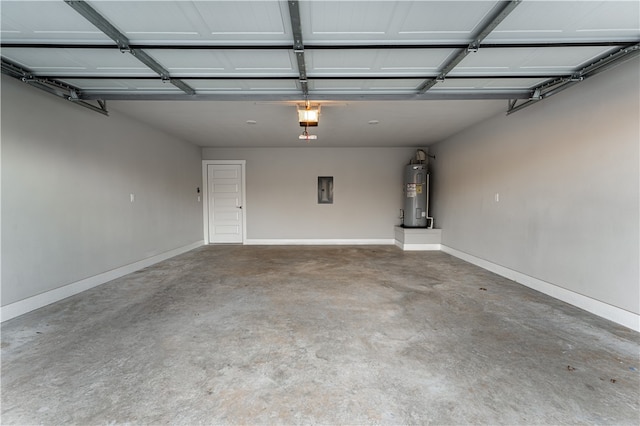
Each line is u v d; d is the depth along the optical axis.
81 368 2.12
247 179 7.57
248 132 5.73
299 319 2.96
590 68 2.79
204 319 2.96
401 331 2.70
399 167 7.58
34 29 2.18
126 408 1.72
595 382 1.95
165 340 2.53
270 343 2.48
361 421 1.63
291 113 4.43
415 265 5.32
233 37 2.31
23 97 3.09
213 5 1.92
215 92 3.52
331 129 5.53
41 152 3.28
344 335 2.62
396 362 2.20
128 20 2.07
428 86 3.20
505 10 1.92
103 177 4.18
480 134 5.07
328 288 3.99
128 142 4.68
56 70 2.87
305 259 5.86
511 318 2.97
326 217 7.64
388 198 7.62
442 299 3.54
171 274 4.71
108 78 3.05
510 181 4.32
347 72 2.95
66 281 3.60
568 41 2.36
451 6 1.93
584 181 3.13
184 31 2.22
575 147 3.23
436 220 7.00
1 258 2.89
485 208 4.96
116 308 3.26
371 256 6.14
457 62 2.63
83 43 2.38
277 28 2.20
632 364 2.15
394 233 7.63
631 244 2.68
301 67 2.72
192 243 6.98
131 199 4.77
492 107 4.17
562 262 3.44
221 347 2.41
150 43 2.39
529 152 3.93
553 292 3.57
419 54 2.57
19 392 1.86
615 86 2.79
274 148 7.54
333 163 7.57
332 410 1.71
